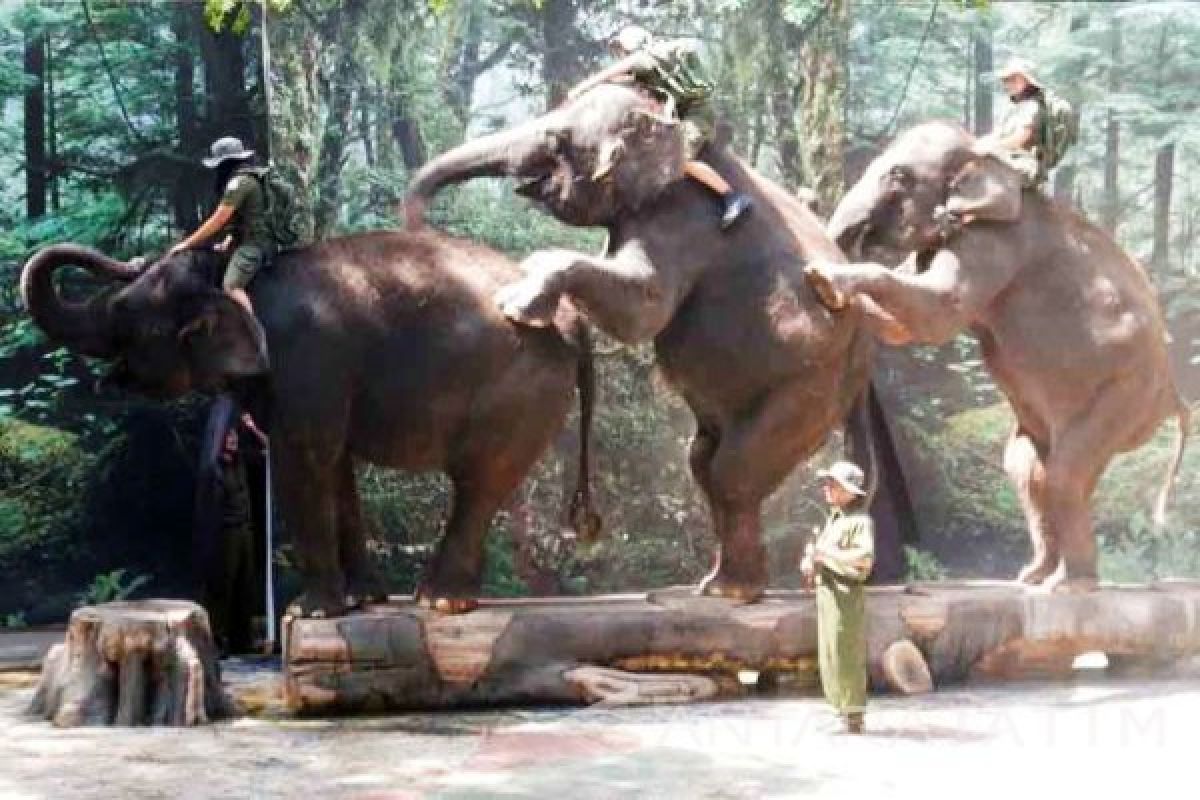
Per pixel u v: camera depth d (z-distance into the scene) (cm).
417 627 823
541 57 1163
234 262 829
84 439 1246
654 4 1166
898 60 1322
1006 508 1261
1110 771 682
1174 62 1382
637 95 870
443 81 1139
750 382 869
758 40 1159
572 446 1155
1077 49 1376
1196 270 1338
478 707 827
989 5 1262
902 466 1252
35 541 1235
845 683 763
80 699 799
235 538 1034
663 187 856
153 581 1251
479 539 850
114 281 854
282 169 1099
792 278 870
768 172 1160
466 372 832
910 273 922
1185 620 932
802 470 1161
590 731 768
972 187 912
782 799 635
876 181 928
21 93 1250
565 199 861
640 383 1165
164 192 1269
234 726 791
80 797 643
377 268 842
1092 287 934
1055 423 942
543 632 836
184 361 831
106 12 1259
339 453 834
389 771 686
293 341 825
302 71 1105
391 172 1126
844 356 885
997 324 941
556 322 853
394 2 1125
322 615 827
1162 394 957
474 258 863
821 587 772
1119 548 1282
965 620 902
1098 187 1371
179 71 1269
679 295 861
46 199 1255
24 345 1241
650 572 1166
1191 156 1344
